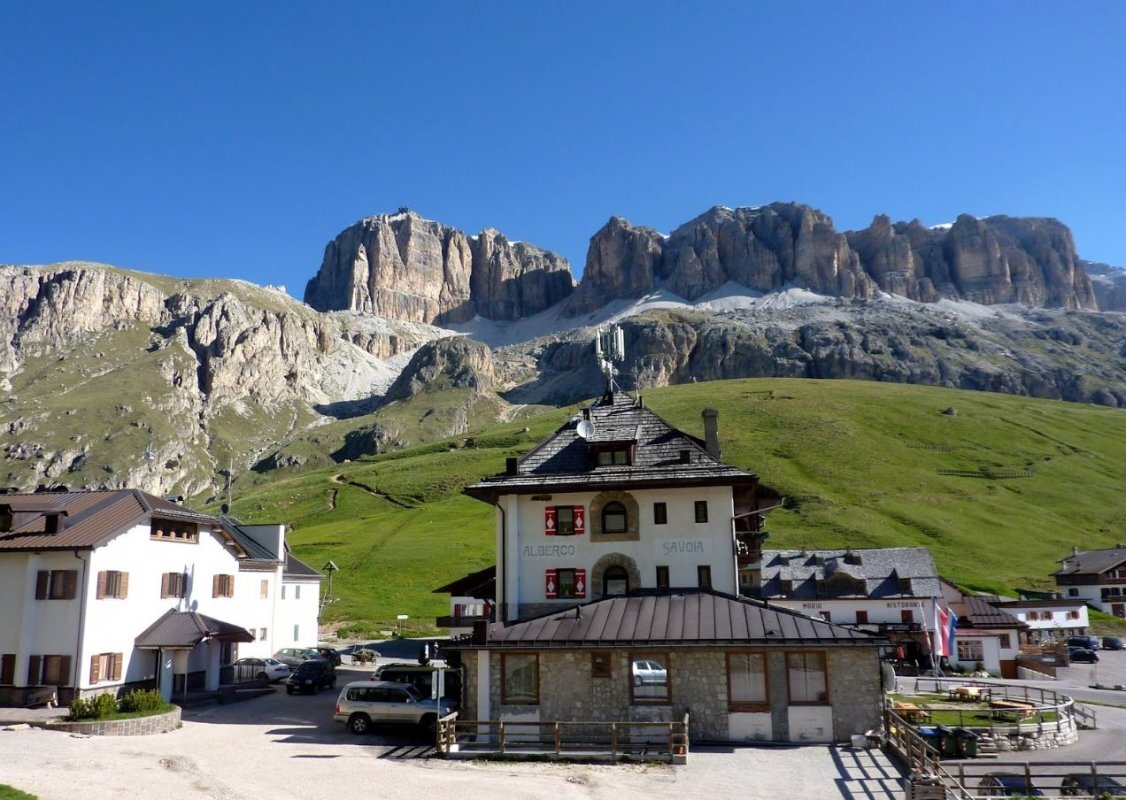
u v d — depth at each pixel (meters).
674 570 41.06
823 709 33.06
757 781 27.28
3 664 43.00
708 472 41.69
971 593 104.12
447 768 29.62
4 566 44.25
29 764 28.27
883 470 176.88
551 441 45.75
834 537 137.88
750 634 33.69
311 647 72.75
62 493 52.72
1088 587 120.25
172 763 29.84
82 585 43.34
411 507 187.50
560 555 42.12
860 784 26.75
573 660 34.38
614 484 41.88
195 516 52.56
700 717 33.41
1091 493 168.50
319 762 30.72
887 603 81.94
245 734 37.41
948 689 56.75
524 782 27.19
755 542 48.22
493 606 50.41
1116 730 43.06
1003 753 36.69
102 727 36.03
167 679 47.59
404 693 38.25
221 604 56.00
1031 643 90.62
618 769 29.23
